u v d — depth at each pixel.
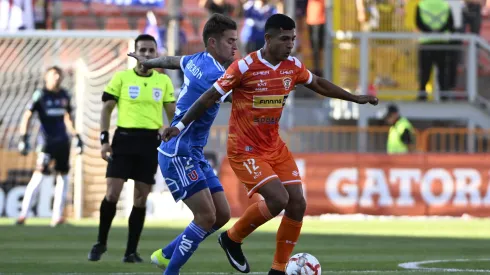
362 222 52.81
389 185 57.38
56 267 27.80
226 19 23.27
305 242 38.75
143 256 31.94
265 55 22.88
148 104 29.81
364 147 58.81
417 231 45.75
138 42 29.80
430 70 63.75
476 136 60.59
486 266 28.42
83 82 55.19
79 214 54.44
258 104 22.89
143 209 29.61
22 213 48.78
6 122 56.88
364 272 26.30
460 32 66.12
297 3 64.62
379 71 64.56
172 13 61.22
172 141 22.70
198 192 22.44
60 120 48.03
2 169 55.56
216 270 27.14
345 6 65.19
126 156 29.45
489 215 57.34
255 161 22.89
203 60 23.17
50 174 49.12
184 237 22.23
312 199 57.09
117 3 68.06
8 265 28.39
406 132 57.94
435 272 26.30
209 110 22.94
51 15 65.38
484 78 70.12
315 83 23.72
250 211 23.50
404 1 65.62
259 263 29.45
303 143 58.62
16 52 57.09
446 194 57.53
